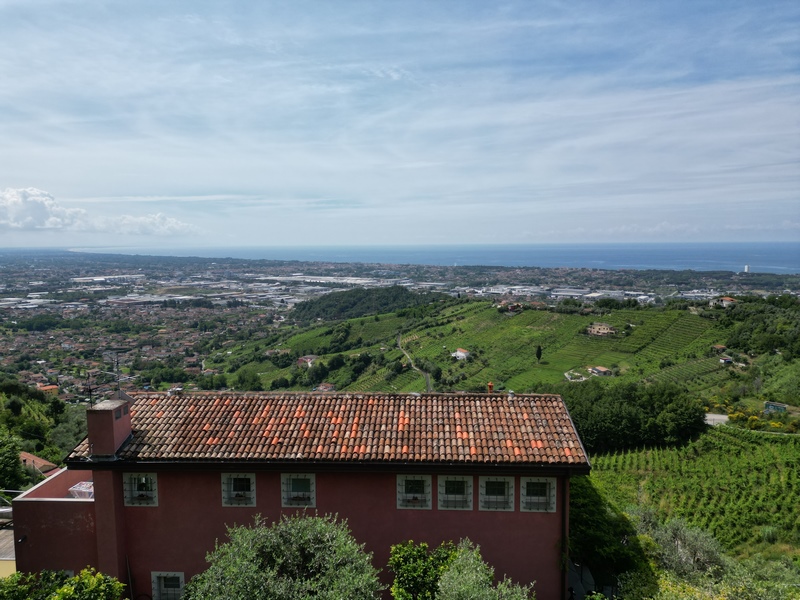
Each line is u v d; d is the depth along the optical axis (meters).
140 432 16.03
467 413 16.73
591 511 18.75
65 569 15.31
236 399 17.77
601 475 50.16
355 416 16.70
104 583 13.09
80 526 15.34
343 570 11.59
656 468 51.12
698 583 18.38
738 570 19.55
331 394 17.94
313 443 15.45
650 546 20.09
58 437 49.22
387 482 15.36
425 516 15.38
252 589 10.96
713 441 53.09
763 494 41.91
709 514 40.66
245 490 15.59
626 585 16.27
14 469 30.53
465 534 15.32
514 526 15.23
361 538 15.47
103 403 15.30
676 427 55.38
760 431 53.91
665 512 42.09
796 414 59.34
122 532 15.44
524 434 15.70
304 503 15.45
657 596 15.17
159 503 15.52
